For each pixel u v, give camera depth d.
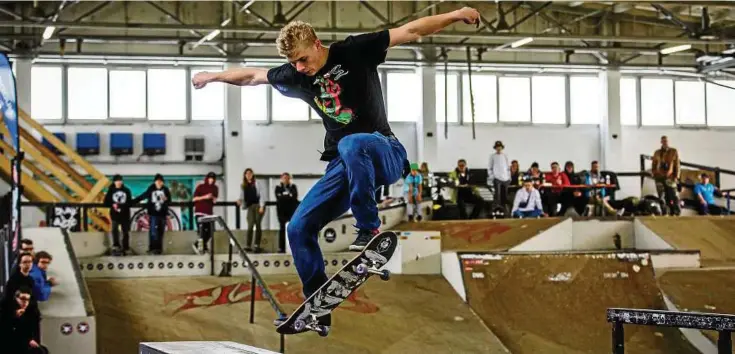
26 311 10.68
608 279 16.31
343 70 4.41
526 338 14.54
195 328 13.82
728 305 15.98
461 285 15.73
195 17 24.53
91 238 17.12
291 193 17.84
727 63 26.12
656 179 22.61
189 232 18.23
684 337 14.90
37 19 20.94
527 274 16.11
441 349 13.65
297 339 13.62
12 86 11.84
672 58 28.14
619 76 27.67
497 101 27.75
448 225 19.53
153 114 25.41
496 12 26.17
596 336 14.80
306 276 4.66
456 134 27.34
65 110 24.80
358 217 4.46
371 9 22.52
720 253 19.77
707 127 29.06
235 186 25.25
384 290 15.73
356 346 13.53
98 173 18.83
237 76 4.88
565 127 28.09
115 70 25.17
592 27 27.30
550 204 21.62
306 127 26.45
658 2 19.05
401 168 4.63
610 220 20.64
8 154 15.53
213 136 25.66
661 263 18.05
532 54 27.59
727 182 29.23
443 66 26.97
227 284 15.65
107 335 13.47
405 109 27.12
